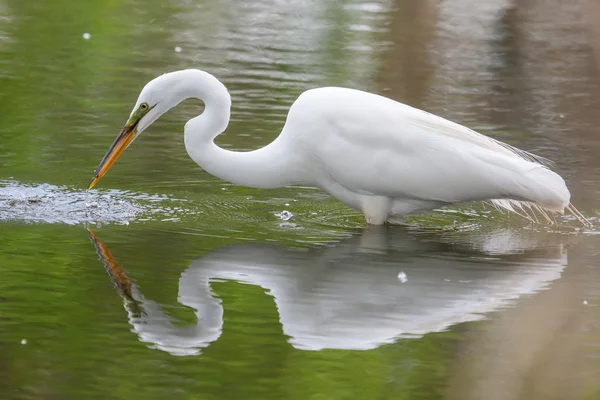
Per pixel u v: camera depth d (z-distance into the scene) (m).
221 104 11.54
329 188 11.84
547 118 16.89
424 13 25.58
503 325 8.73
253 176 11.71
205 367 7.77
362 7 26.30
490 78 19.77
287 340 8.34
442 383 7.57
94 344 8.16
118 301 9.09
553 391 7.45
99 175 11.73
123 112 16.27
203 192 12.84
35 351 7.95
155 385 7.43
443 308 9.16
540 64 21.02
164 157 14.15
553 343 8.32
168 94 11.55
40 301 9.00
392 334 8.52
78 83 18.14
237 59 20.53
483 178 11.18
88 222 11.46
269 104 16.97
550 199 11.16
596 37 20.70
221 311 8.95
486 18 25.36
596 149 15.03
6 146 14.25
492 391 7.43
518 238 11.41
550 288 9.68
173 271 9.92
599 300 9.35
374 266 10.30
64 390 7.31
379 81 19.16
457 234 11.57
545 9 26.36
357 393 7.37
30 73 18.72
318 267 10.20
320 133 11.38
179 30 23.28
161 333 8.40
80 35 22.23
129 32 22.86
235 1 26.92
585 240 11.37
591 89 19.02
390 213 11.87
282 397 7.25
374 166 11.28
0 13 24.00
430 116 11.49
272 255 10.55
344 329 8.65
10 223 11.31
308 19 24.91
